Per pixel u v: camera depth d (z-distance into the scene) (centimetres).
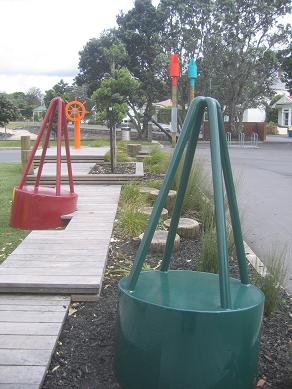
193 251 545
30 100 9194
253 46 3148
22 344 323
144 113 3150
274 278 403
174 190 763
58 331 342
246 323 264
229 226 545
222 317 256
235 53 3112
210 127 302
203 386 259
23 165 997
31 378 285
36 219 664
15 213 675
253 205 904
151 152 1473
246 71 3169
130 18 3161
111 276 459
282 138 4119
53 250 505
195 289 294
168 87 3130
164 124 4131
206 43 3081
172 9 3070
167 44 3094
